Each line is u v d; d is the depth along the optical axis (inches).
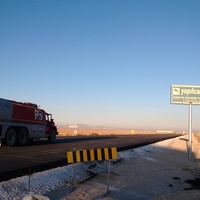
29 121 1051.9
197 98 1126.4
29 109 1056.2
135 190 516.1
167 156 1074.1
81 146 1063.0
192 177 716.0
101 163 686.5
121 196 460.4
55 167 579.5
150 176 657.0
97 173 597.6
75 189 452.8
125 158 855.1
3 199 355.9
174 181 644.7
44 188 429.4
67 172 538.6
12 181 421.1
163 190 549.6
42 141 1295.5
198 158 1134.4
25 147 959.6
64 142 1270.9
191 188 596.4
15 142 982.4
